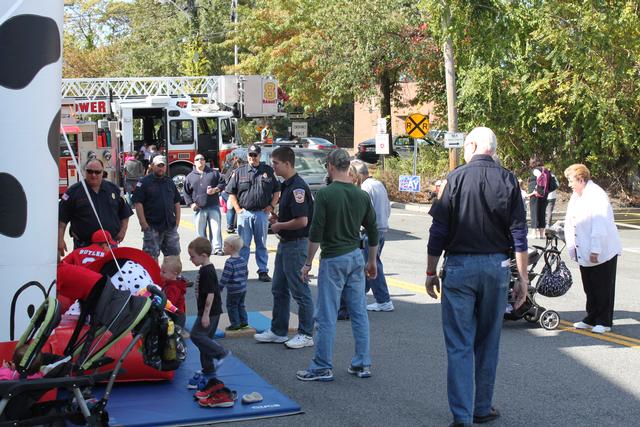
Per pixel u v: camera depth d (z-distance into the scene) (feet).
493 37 77.56
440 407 22.63
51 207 19.93
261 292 39.91
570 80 87.45
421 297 38.73
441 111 105.91
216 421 21.38
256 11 135.74
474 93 86.38
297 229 28.50
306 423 21.34
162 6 181.16
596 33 82.17
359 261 25.14
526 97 87.30
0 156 19.03
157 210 39.04
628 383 25.00
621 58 84.23
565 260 51.98
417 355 28.22
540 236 63.98
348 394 23.82
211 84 108.27
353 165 34.50
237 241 30.55
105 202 32.09
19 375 15.80
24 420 15.55
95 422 15.79
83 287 21.20
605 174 92.68
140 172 77.36
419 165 100.89
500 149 92.12
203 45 169.99
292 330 31.55
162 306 17.98
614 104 85.71
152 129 99.40
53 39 19.72
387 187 94.53
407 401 23.17
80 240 31.86
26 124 19.25
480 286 20.13
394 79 106.93
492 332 20.80
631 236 67.21
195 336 23.08
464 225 20.06
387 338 30.63
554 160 92.58
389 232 66.03
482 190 19.99
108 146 89.45
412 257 52.13
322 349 25.03
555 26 82.53
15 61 19.04
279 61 127.03
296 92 126.93
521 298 20.62
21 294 19.31
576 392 24.06
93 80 109.60
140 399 22.89
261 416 21.77
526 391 24.13
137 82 110.32
